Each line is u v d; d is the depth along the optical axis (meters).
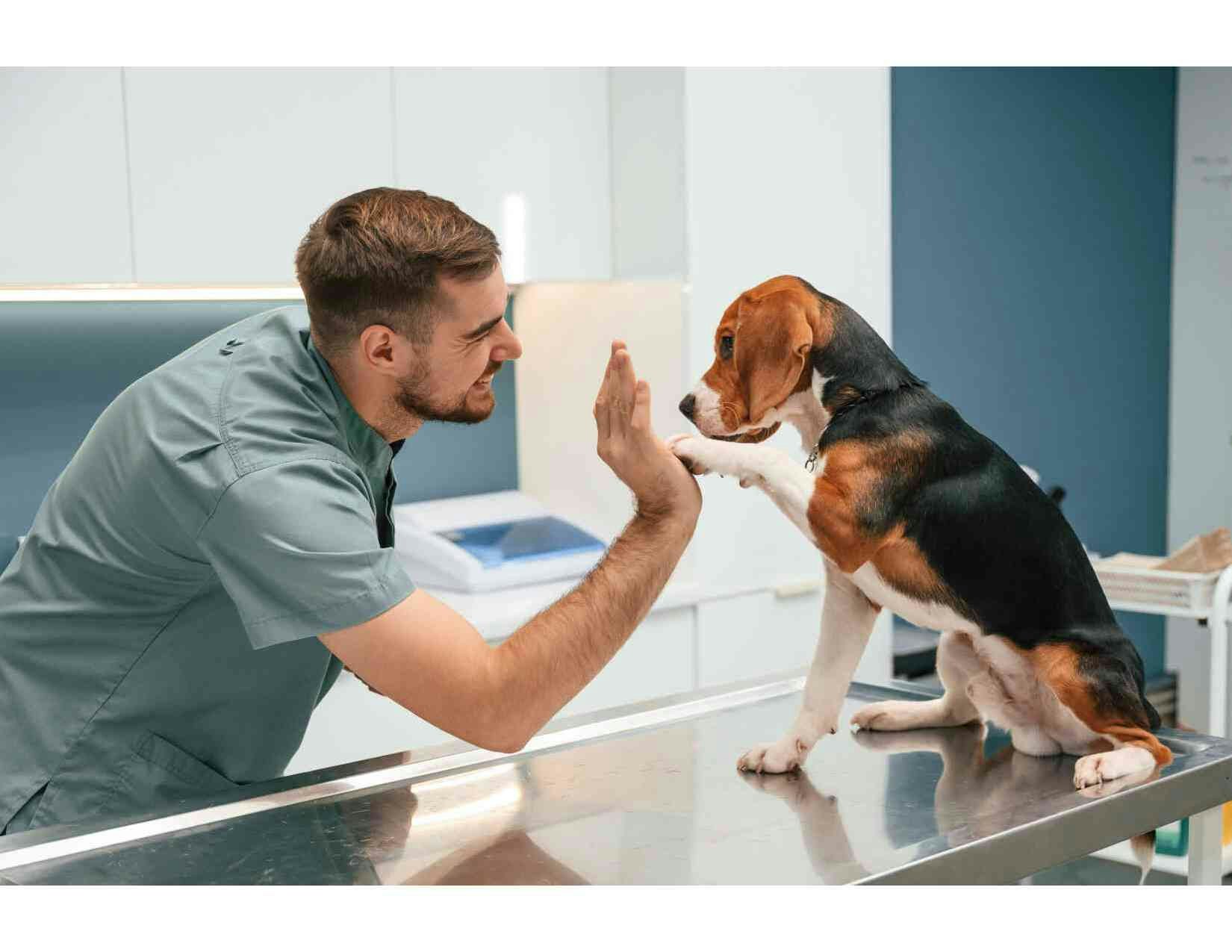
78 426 2.73
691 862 1.08
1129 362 4.21
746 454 1.30
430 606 1.21
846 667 1.34
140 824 1.18
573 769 1.35
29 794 1.41
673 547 1.29
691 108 2.84
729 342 1.41
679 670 2.93
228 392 1.29
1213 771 1.27
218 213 2.48
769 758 1.32
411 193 1.33
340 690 2.43
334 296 1.28
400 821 1.20
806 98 3.05
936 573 1.31
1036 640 1.31
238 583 1.23
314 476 1.23
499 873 1.08
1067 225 4.01
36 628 1.43
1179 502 4.24
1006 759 1.35
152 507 1.30
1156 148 4.19
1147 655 4.17
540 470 3.33
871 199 3.21
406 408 1.37
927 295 3.66
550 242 2.92
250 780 1.54
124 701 1.42
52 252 2.31
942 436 1.32
